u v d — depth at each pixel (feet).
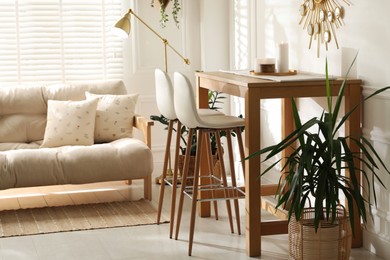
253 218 18.42
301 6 20.44
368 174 18.67
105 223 21.01
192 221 18.61
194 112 18.48
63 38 26.03
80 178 22.03
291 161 17.57
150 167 22.65
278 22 22.13
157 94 20.67
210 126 18.72
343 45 19.01
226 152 26.63
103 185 25.09
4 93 24.47
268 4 22.74
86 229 20.58
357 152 17.70
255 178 18.34
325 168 17.15
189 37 26.81
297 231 17.60
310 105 20.44
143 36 26.53
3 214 21.91
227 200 20.21
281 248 19.02
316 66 20.26
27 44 25.84
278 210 19.60
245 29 24.58
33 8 25.72
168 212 22.00
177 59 26.84
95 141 24.39
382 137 17.97
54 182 21.85
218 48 26.27
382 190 18.21
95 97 24.43
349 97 18.45
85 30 26.14
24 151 22.03
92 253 18.86
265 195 20.76
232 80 18.83
